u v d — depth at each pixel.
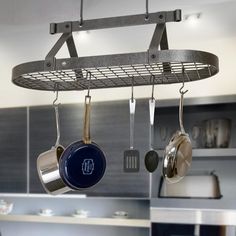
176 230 2.31
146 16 1.20
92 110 2.71
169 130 2.77
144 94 2.77
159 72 1.24
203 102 2.43
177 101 2.48
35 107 2.88
